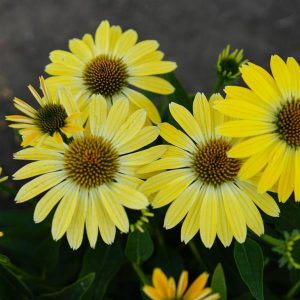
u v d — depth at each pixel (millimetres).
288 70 305
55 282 451
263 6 717
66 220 292
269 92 295
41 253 414
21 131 291
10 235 431
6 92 663
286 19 709
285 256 312
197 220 298
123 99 312
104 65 361
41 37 705
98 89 360
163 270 405
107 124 312
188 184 302
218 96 309
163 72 361
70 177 304
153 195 300
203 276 223
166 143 376
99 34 383
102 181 304
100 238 377
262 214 344
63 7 720
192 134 308
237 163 306
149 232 372
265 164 287
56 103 306
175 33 708
